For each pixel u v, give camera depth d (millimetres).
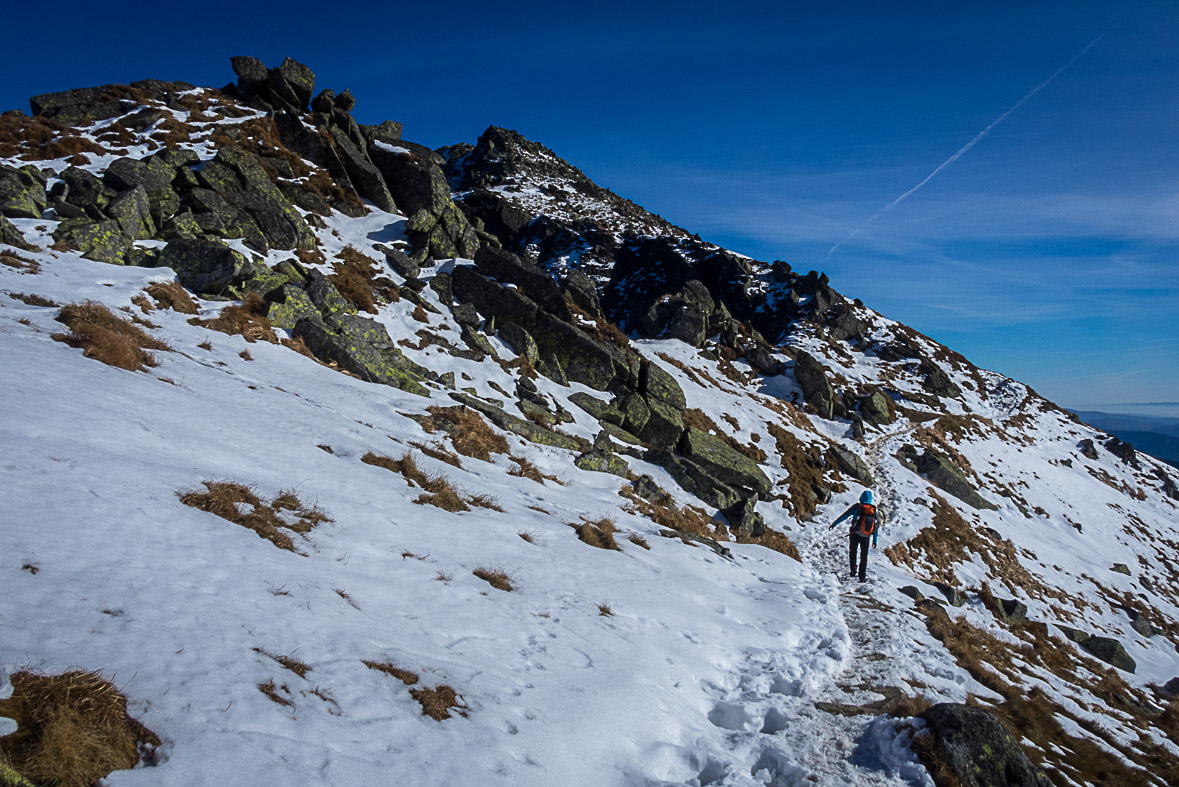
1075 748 11250
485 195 124562
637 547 16453
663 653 9891
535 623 9516
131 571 6492
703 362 53438
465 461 19359
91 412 10914
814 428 47875
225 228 28484
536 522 15484
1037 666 18781
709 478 28469
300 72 45094
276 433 14594
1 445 8195
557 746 6344
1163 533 54406
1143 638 33969
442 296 32562
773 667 10539
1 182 24484
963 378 76250
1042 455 62500
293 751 4781
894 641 13250
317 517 10594
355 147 42938
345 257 32281
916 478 42938
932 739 7660
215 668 5371
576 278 43031
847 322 76875
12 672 4355
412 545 11086
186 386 15727
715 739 7938
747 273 86875
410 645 7430
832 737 8219
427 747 5520
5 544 6023
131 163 28906
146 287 22047
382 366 24250
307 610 7227
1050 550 42062
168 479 9461
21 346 13398
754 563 19469
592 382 32562
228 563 7602
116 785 3963
